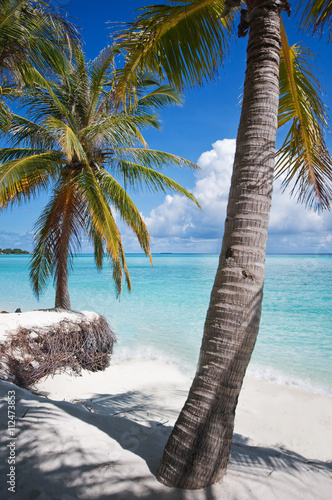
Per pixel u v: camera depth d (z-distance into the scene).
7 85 7.19
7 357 5.66
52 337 6.61
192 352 8.86
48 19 4.93
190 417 2.18
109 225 7.85
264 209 2.19
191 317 13.48
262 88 2.26
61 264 8.77
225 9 2.82
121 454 2.46
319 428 4.86
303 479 2.37
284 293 20.67
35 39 5.24
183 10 3.44
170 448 2.20
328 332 11.22
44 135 8.81
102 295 20.03
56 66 5.88
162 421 4.21
